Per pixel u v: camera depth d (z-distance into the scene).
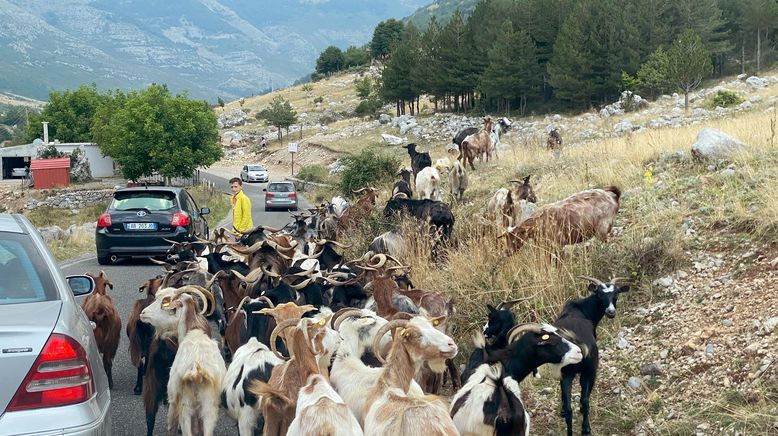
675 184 13.98
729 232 10.91
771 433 6.72
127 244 17.70
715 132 15.43
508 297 10.47
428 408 5.67
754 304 8.79
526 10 71.25
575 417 8.02
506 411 6.32
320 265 12.90
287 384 6.48
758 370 7.64
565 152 24.00
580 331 7.70
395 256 12.90
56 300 5.50
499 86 64.56
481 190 20.45
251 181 61.97
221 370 7.25
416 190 21.27
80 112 92.50
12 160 70.88
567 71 61.88
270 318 8.01
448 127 61.00
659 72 53.47
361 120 86.94
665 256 10.54
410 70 76.75
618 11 62.94
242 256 13.13
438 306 9.40
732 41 71.06
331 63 149.12
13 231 5.98
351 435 5.45
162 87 61.06
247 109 123.00
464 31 73.00
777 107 27.05
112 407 8.65
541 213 11.54
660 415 7.62
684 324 9.01
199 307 8.19
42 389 4.94
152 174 61.06
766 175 12.34
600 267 10.76
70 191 59.59
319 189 46.28
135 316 9.31
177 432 7.48
